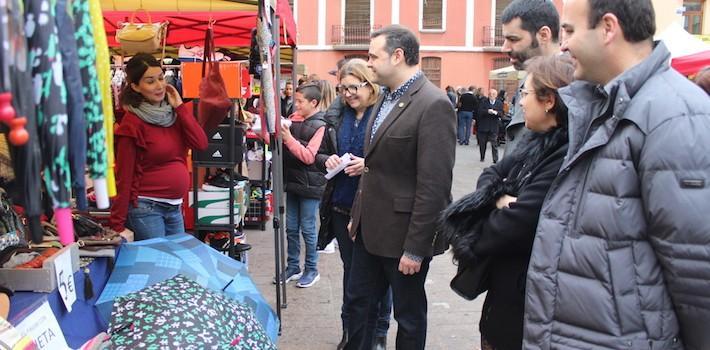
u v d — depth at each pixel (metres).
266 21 3.45
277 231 3.78
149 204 3.28
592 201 1.54
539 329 1.62
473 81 26.02
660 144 1.41
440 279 4.86
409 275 2.64
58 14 0.96
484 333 2.07
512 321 1.93
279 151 3.77
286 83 10.23
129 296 2.24
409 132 2.53
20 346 1.60
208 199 4.14
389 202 2.62
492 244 1.89
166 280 2.37
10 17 0.85
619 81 1.52
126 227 3.28
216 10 4.61
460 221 2.04
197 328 2.11
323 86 4.87
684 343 1.51
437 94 2.52
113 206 3.08
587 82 1.66
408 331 2.67
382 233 2.65
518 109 2.38
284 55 9.59
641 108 1.46
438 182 2.46
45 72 0.92
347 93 3.41
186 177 3.47
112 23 5.08
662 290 1.49
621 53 1.54
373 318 3.07
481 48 25.81
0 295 1.78
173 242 2.77
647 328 1.49
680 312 1.45
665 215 1.40
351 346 2.93
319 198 4.54
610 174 1.50
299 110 4.44
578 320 1.55
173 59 5.52
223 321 2.21
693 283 1.39
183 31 5.76
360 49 25.56
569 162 1.59
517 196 1.93
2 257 2.03
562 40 1.65
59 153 0.94
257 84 5.87
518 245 1.85
